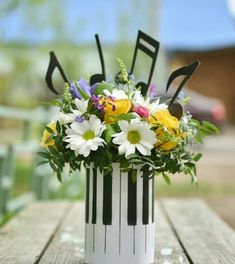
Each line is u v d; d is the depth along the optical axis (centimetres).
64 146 120
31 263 132
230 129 1201
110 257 121
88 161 118
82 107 118
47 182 339
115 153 118
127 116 115
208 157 684
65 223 183
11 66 860
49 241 155
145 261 122
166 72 955
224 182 489
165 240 158
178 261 134
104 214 121
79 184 394
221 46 1344
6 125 873
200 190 439
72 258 135
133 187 121
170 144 117
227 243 153
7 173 275
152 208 124
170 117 118
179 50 1322
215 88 1420
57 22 821
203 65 1420
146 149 115
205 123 128
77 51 877
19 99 912
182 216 197
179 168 120
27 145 307
